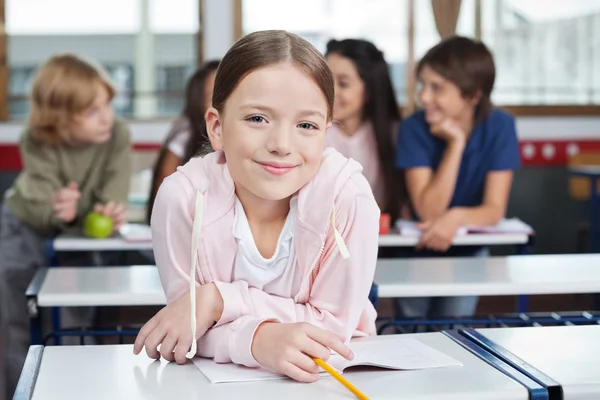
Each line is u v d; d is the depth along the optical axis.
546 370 1.32
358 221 1.42
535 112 5.82
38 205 3.11
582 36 5.86
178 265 1.46
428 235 2.97
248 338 1.34
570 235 5.84
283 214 1.46
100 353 1.45
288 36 1.33
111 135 3.24
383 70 3.25
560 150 5.82
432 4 5.64
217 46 5.64
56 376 1.32
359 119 3.28
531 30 5.84
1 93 5.53
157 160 3.27
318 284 1.47
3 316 3.17
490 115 3.20
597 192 5.36
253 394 1.23
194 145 3.19
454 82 3.11
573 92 5.88
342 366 1.32
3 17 5.54
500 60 5.85
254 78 1.29
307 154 1.31
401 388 1.24
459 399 1.21
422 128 3.25
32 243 3.18
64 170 3.18
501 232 3.04
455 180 3.16
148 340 1.40
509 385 1.25
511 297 3.68
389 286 2.13
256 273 1.46
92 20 5.61
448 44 3.15
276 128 1.29
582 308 2.88
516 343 1.48
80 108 3.05
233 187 1.44
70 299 2.03
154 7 5.62
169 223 1.44
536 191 5.82
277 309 1.44
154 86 5.69
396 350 1.43
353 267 1.44
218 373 1.32
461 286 2.14
